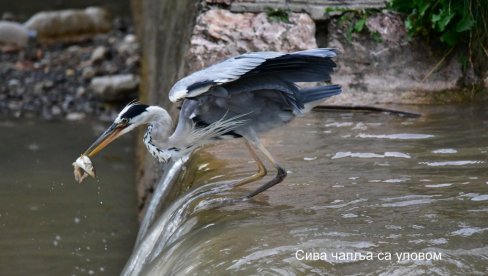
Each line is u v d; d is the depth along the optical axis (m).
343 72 12.51
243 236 7.25
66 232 13.21
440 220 7.41
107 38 23.33
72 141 17.31
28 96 19.95
